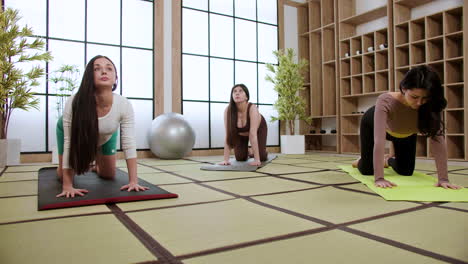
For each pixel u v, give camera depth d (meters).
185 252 0.80
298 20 5.46
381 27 4.44
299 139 4.70
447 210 1.21
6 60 3.13
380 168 1.68
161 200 1.43
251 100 5.07
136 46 4.23
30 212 1.22
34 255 0.78
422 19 3.57
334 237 0.91
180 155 3.83
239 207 1.29
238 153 3.18
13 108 3.24
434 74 1.43
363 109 4.61
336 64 4.63
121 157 3.98
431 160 3.39
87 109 1.38
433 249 0.81
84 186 1.67
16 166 3.11
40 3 3.72
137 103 4.23
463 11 3.19
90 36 3.97
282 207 1.29
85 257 0.77
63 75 3.79
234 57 4.93
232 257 0.76
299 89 5.05
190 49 4.59
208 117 4.70
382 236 0.92
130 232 0.97
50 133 3.74
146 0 4.30
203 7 4.69
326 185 1.81
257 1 5.15
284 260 0.74
